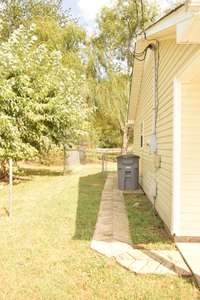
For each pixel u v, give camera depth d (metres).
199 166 4.74
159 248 4.46
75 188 10.42
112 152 24.14
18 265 3.88
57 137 12.74
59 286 3.33
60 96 11.65
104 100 20.59
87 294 3.16
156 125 6.75
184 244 4.60
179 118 4.74
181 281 3.41
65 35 18.62
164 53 5.92
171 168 5.02
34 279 3.50
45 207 7.34
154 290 3.21
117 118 21.50
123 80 21.69
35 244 4.65
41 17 19.12
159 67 6.47
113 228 5.53
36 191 9.93
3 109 9.55
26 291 3.23
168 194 5.27
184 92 4.73
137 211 6.96
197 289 3.25
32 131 10.87
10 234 5.16
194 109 4.73
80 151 21.14
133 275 3.57
